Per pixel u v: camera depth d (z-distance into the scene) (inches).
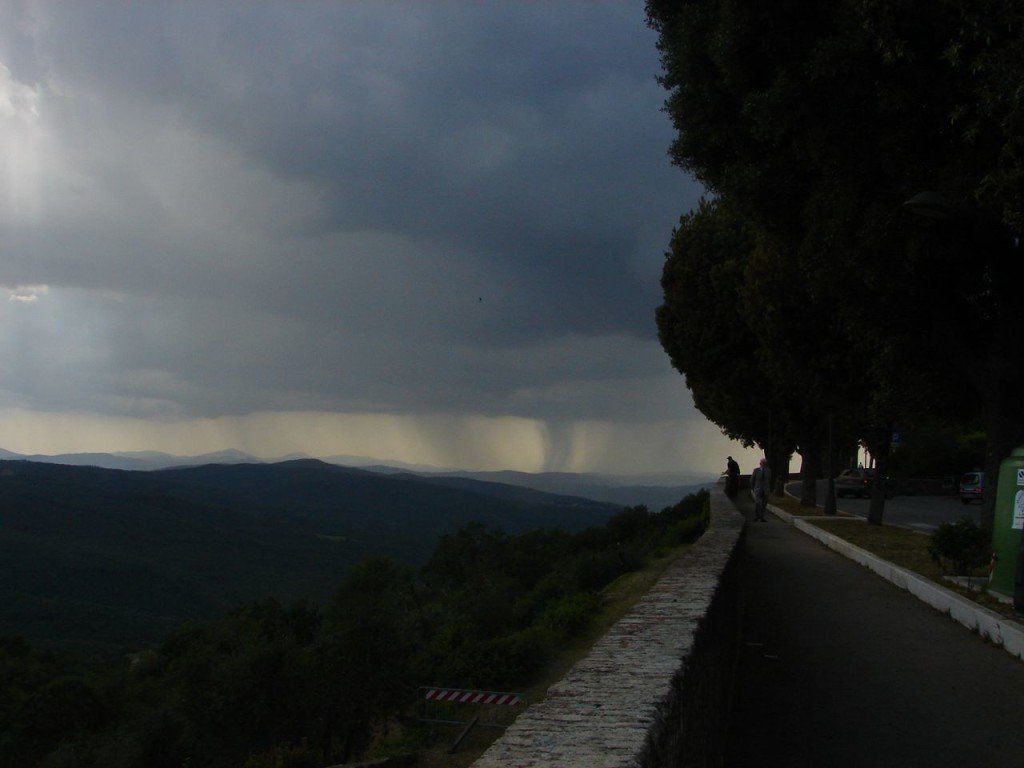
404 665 500.4
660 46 715.4
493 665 514.9
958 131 513.7
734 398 1673.2
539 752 110.4
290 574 7864.2
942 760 259.4
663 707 135.1
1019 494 494.9
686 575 322.7
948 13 463.8
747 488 2642.7
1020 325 586.6
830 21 558.6
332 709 498.6
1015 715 304.8
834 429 1507.1
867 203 581.0
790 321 1120.8
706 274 1603.1
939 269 604.1
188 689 537.3
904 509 1664.6
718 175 711.7
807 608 546.6
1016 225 432.8
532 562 1642.5
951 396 707.4
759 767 257.9
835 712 313.9
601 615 645.3
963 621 476.1
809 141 578.2
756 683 361.7
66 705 1062.4
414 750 440.8
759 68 600.1
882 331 674.2
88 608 5344.5
